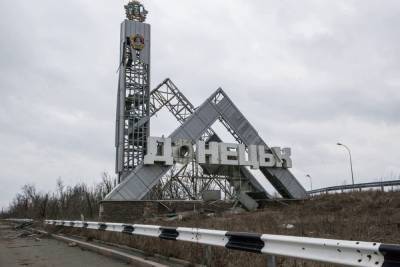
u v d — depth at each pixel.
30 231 28.42
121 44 42.50
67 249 14.64
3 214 112.56
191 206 34.88
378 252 4.75
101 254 12.48
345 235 12.96
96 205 52.22
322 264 7.18
